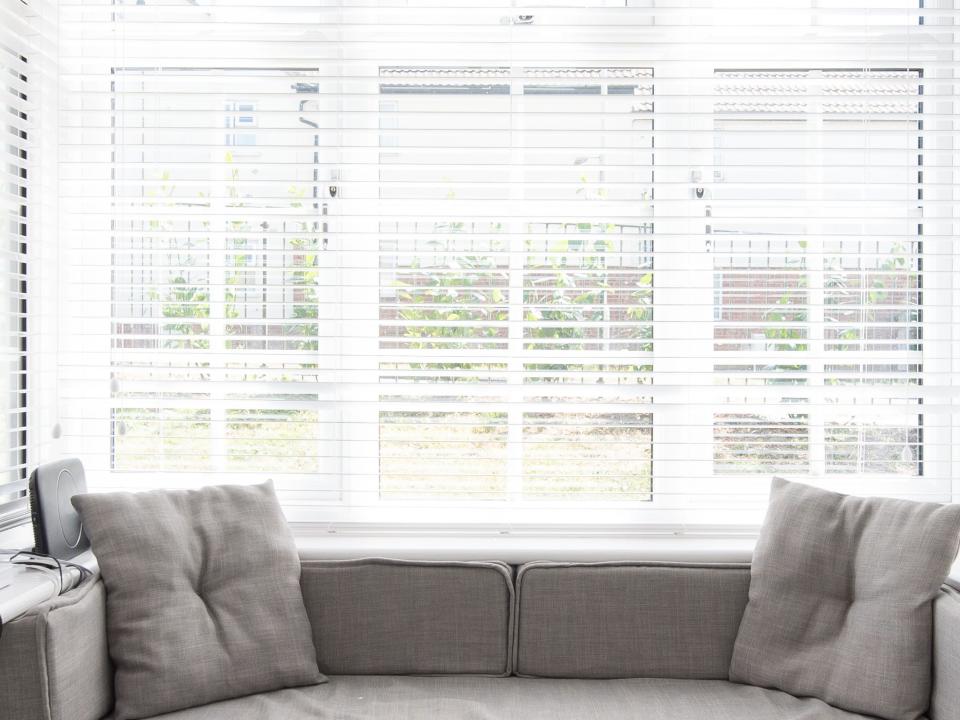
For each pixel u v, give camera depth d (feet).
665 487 7.59
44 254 7.23
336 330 7.58
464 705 5.80
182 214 7.10
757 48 7.29
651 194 7.52
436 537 7.41
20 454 7.02
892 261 7.54
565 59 7.14
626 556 6.93
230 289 7.58
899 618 5.79
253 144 7.45
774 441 7.60
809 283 7.52
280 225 7.54
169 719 5.57
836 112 7.29
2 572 5.68
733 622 6.53
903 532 6.02
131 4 7.53
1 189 6.83
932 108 7.44
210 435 7.61
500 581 6.63
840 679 5.85
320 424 7.64
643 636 6.52
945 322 7.02
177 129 7.01
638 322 7.16
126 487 7.51
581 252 7.04
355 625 6.53
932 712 5.73
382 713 5.69
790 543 6.36
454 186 7.04
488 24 7.26
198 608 5.99
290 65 7.22
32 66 7.02
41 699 5.03
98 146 7.00
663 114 7.02
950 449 7.54
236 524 6.43
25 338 7.11
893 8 7.06
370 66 7.52
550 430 7.61
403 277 7.57
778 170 7.55
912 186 7.03
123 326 7.66
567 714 5.73
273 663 6.06
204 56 7.48
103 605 5.80
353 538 7.34
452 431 7.64
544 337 7.55
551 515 7.57
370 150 7.57
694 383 7.63
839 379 7.64
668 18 7.49
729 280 7.53
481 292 7.58
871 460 7.56
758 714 5.73
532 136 7.51
